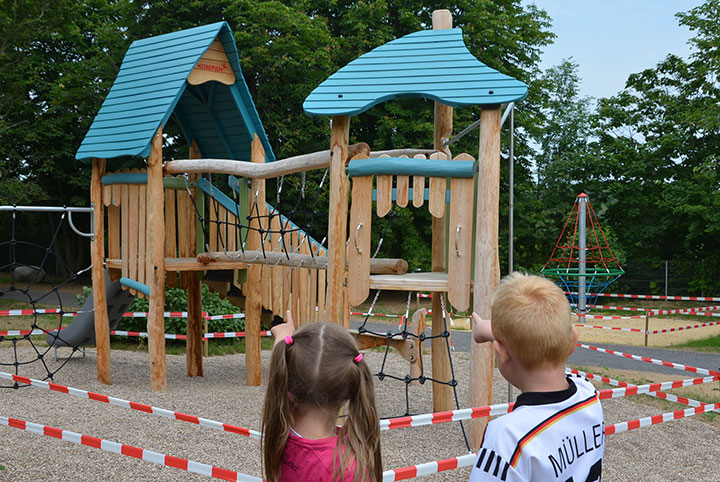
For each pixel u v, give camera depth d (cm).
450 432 594
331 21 2612
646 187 2733
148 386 774
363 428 185
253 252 732
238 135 875
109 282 897
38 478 425
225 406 662
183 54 787
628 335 1595
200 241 880
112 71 2384
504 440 165
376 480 187
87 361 934
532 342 171
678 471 534
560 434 166
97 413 594
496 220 523
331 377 181
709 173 2241
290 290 854
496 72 525
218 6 2217
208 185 877
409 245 2450
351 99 536
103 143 772
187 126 905
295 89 2242
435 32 567
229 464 470
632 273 2591
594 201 2780
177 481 433
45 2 1952
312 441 181
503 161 2617
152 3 2270
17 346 1063
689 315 2089
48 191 2827
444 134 686
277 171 653
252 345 821
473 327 213
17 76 2117
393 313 1908
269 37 2164
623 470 526
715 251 2452
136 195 762
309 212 2311
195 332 885
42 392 682
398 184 531
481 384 521
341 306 554
